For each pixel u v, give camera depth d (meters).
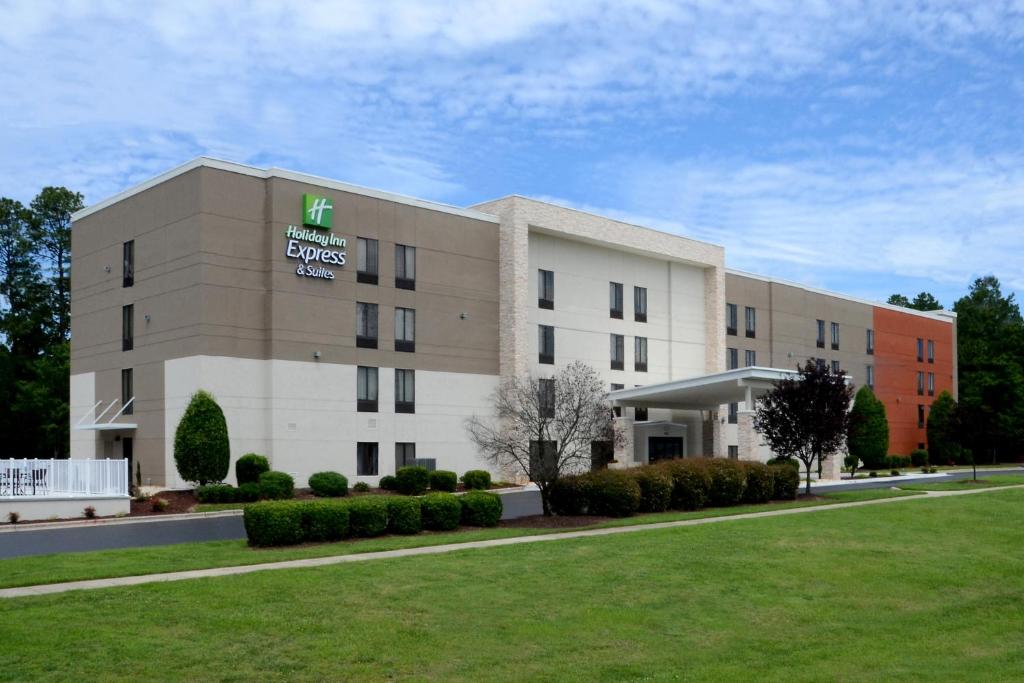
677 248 56.78
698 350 59.00
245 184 39.09
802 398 36.34
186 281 38.41
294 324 39.53
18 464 29.19
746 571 18.31
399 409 43.06
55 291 69.00
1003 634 15.29
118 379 42.34
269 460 38.41
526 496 38.94
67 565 17.17
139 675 10.77
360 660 11.84
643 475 29.20
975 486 40.22
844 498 33.66
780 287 66.19
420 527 23.19
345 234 41.66
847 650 13.82
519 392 37.19
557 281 50.84
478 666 12.00
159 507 31.59
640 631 14.09
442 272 45.44
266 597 14.35
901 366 78.44
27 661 10.92
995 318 101.31
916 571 19.30
